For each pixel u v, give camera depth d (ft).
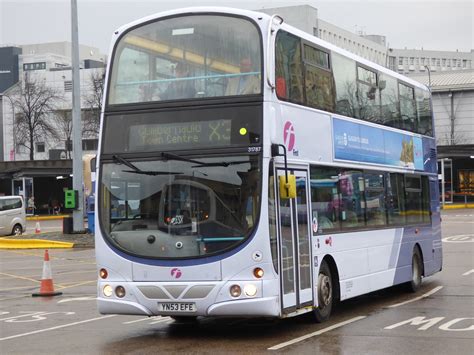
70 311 46.03
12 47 454.81
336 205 40.37
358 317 40.29
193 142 33.30
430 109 60.18
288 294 33.58
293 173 35.22
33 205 211.00
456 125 278.05
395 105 51.60
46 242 105.50
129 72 35.19
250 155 32.50
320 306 37.81
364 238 43.83
